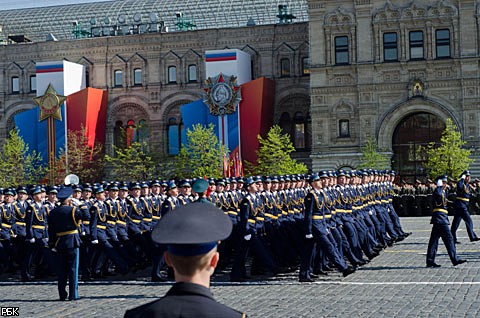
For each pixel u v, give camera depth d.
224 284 26.00
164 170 85.44
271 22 100.25
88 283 27.23
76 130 84.38
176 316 6.26
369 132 75.19
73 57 90.19
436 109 73.88
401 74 74.56
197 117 81.69
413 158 75.25
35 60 91.12
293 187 30.52
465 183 36.31
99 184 31.95
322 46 76.12
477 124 73.12
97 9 107.88
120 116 89.75
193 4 103.69
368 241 30.48
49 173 81.50
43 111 84.38
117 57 89.38
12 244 30.77
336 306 20.66
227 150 78.88
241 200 29.36
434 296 21.77
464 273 26.31
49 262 28.16
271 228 28.56
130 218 29.66
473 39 73.25
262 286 25.27
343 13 75.50
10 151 80.69
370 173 34.41
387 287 23.83
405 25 74.44
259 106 79.75
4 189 30.81
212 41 87.25
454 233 36.19
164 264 27.67
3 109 91.62
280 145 75.12
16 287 26.95
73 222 23.12
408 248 35.16
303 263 25.86
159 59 88.75
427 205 61.03
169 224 6.46
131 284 26.78
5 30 108.69
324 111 76.19
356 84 75.44
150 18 92.56
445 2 73.69
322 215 25.86
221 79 80.44
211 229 6.41
